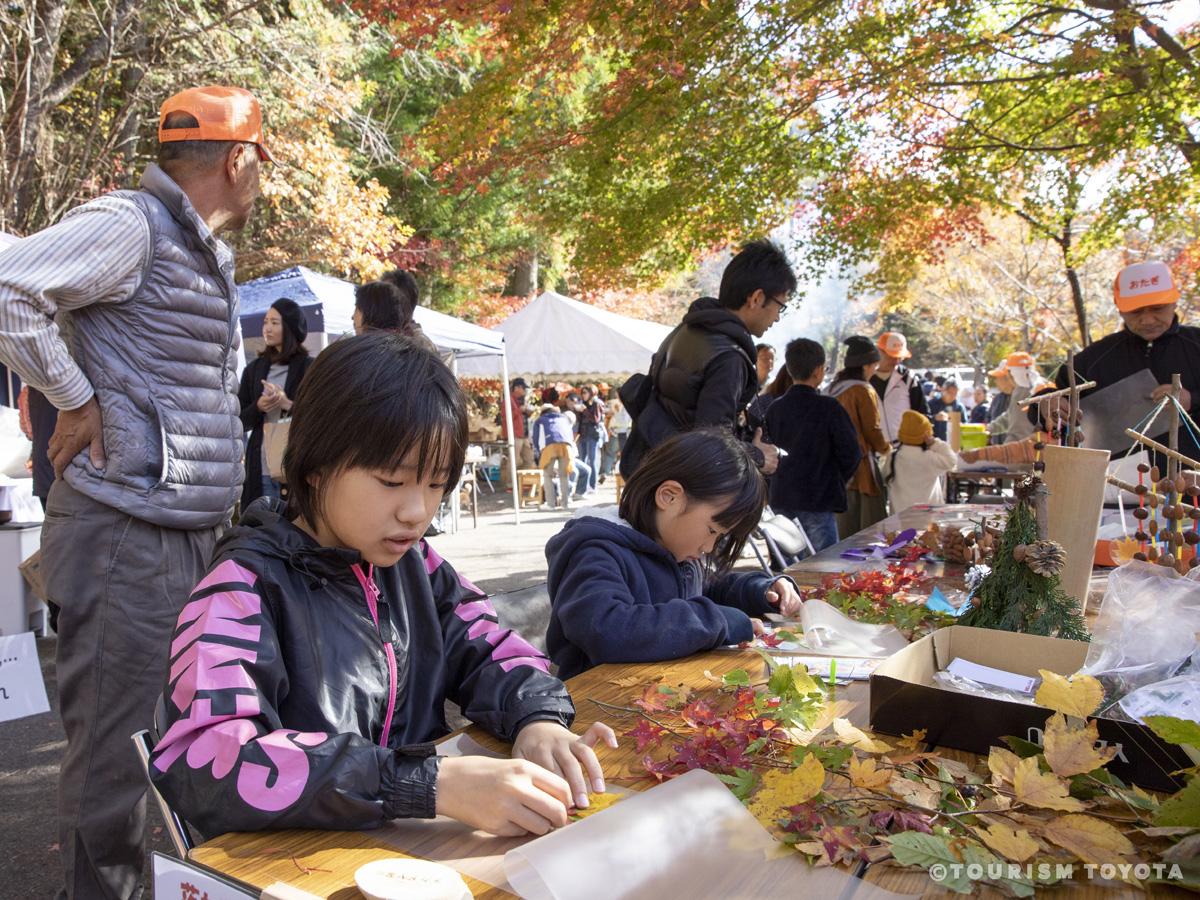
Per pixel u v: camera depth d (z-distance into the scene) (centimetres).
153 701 206
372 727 127
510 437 1122
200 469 213
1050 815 101
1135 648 136
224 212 224
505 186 1700
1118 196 799
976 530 287
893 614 206
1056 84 718
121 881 208
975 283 2389
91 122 977
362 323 437
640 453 329
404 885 84
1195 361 367
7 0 833
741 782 109
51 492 208
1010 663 154
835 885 90
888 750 120
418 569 142
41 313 187
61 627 204
